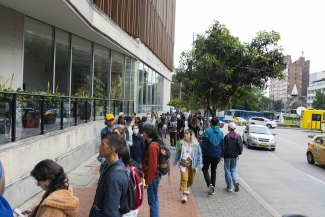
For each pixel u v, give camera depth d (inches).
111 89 740.0
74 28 514.3
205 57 511.8
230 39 533.6
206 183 367.6
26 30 437.1
